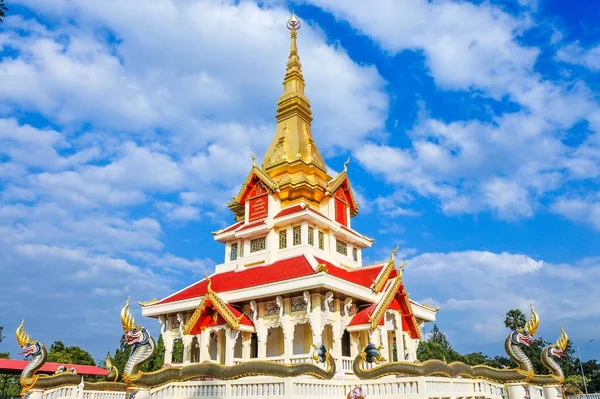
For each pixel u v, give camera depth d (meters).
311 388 22.59
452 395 24.00
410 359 34.84
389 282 35.25
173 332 37.81
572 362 94.50
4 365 54.09
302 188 41.03
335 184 42.22
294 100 46.91
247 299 33.72
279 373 22.36
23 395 25.00
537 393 29.17
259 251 39.47
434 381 22.91
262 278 34.28
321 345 25.52
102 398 28.25
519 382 27.34
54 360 70.81
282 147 44.47
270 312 33.69
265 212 40.78
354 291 32.66
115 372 30.81
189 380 24.39
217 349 35.38
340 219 42.72
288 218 38.03
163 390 24.03
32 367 25.67
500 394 27.53
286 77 49.19
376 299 34.25
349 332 34.06
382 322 33.25
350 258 42.34
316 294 31.20
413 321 35.59
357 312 34.56
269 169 43.88
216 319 33.47
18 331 26.20
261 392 22.20
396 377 23.67
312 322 30.77
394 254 36.25
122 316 24.25
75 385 26.56
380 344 32.81
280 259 37.69
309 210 37.06
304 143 44.84
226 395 22.92
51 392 25.50
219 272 41.25
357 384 23.69
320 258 37.16
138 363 23.67
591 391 97.88
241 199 42.91
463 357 97.75
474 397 26.00
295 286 31.28
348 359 31.75
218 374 23.69
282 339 34.94
